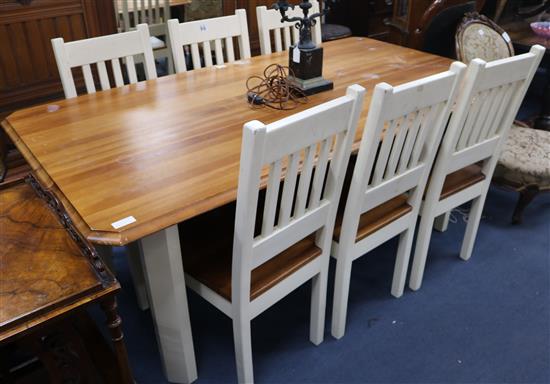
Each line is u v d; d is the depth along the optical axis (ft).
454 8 9.14
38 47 9.12
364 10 14.71
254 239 3.94
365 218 5.24
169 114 5.31
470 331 5.66
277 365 5.24
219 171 4.18
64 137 4.80
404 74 6.47
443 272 6.59
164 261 4.06
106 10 9.73
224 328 5.75
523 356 5.34
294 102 5.62
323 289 5.08
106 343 4.01
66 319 3.11
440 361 5.29
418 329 5.69
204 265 4.62
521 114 11.06
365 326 5.74
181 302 4.40
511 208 8.00
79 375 3.45
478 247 7.08
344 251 4.95
